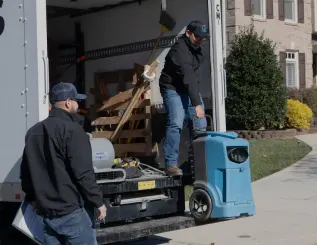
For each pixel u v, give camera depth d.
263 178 11.59
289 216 8.33
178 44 6.47
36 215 4.52
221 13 6.92
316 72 25.09
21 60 5.28
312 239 7.00
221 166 6.43
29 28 5.23
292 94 20.20
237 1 19.39
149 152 7.36
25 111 5.24
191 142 6.69
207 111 6.88
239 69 17.28
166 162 6.49
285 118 18.48
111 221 5.90
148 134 7.37
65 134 4.34
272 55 17.69
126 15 7.91
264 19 20.80
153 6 7.59
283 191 10.30
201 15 7.01
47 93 5.20
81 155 4.32
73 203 4.37
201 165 6.56
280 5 21.59
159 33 7.51
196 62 6.55
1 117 5.41
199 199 6.57
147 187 6.17
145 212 6.22
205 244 6.86
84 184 4.32
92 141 5.91
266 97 17.27
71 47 8.52
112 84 8.02
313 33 23.98
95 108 8.07
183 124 6.75
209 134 6.57
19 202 5.39
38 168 4.42
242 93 17.20
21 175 4.57
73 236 4.39
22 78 5.27
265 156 13.96
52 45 8.59
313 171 12.21
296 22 22.50
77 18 8.51
